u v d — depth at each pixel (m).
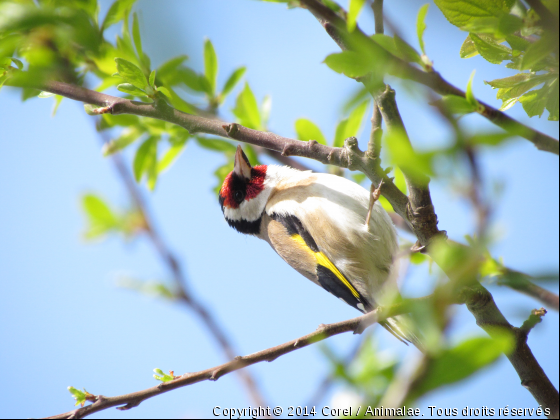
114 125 7.98
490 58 4.89
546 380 5.57
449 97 4.38
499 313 5.60
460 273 2.93
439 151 2.78
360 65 3.46
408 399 2.83
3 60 4.83
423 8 4.51
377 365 3.47
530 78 4.82
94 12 4.37
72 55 3.90
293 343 5.47
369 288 8.33
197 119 6.11
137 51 6.69
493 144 2.77
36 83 3.75
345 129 7.86
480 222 2.86
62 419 5.16
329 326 5.45
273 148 6.12
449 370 2.75
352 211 8.38
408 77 3.51
